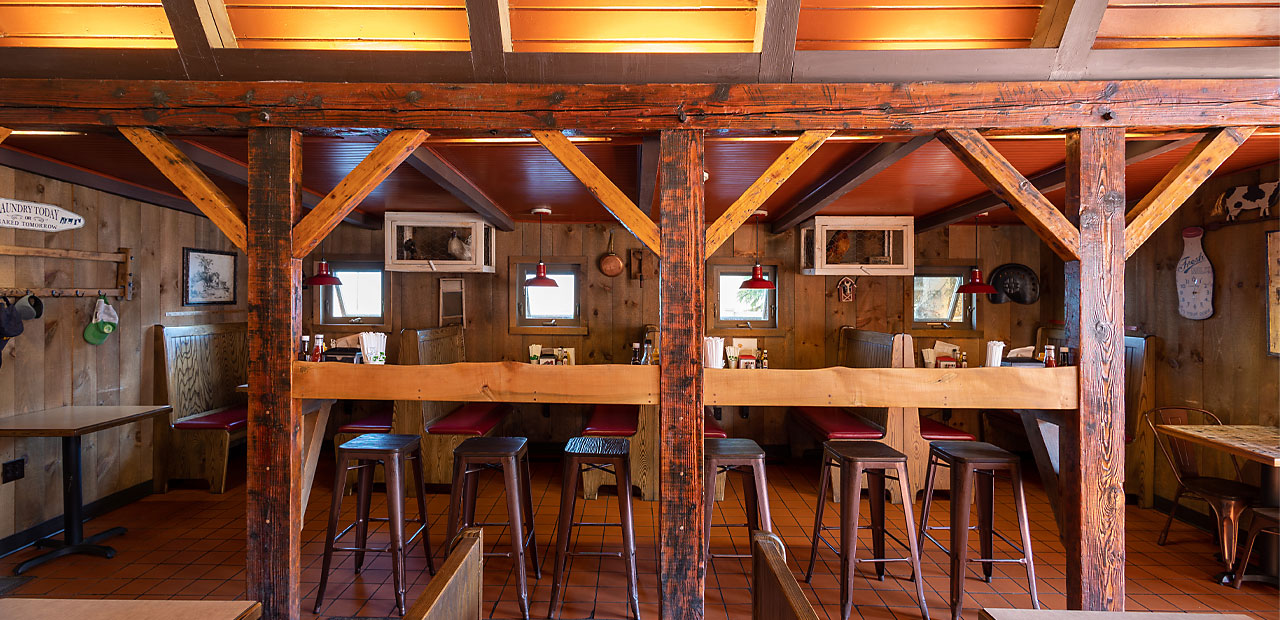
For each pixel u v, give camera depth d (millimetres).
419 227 5145
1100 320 2400
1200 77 2385
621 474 2908
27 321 3631
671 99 2410
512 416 5910
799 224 5809
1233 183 3746
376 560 3443
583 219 5730
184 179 2441
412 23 2455
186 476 4625
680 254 2416
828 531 3977
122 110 2396
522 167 3699
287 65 2395
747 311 6020
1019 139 2760
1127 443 4535
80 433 3250
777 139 2869
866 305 5938
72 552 3469
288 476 2424
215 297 5215
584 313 5926
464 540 1672
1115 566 2400
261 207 2420
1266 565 3277
